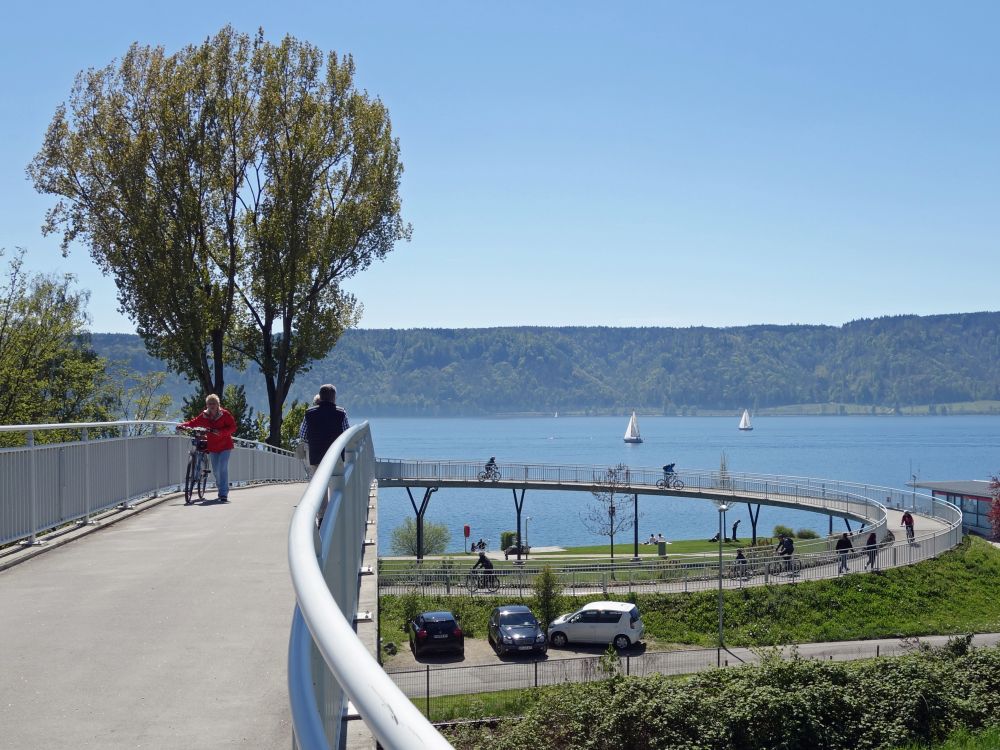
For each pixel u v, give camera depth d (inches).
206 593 282.8
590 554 2787.9
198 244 1482.5
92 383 1891.0
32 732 168.4
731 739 723.4
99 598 277.1
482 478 2391.7
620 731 726.5
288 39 1529.3
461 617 1473.9
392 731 49.0
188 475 562.6
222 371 1550.2
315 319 1577.3
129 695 189.0
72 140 1396.4
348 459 266.1
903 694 770.8
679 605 1502.2
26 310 1711.4
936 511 2062.0
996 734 748.0
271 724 172.2
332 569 186.5
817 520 5068.9
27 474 376.5
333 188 1594.5
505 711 962.7
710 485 2347.4
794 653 860.0
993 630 1391.5
